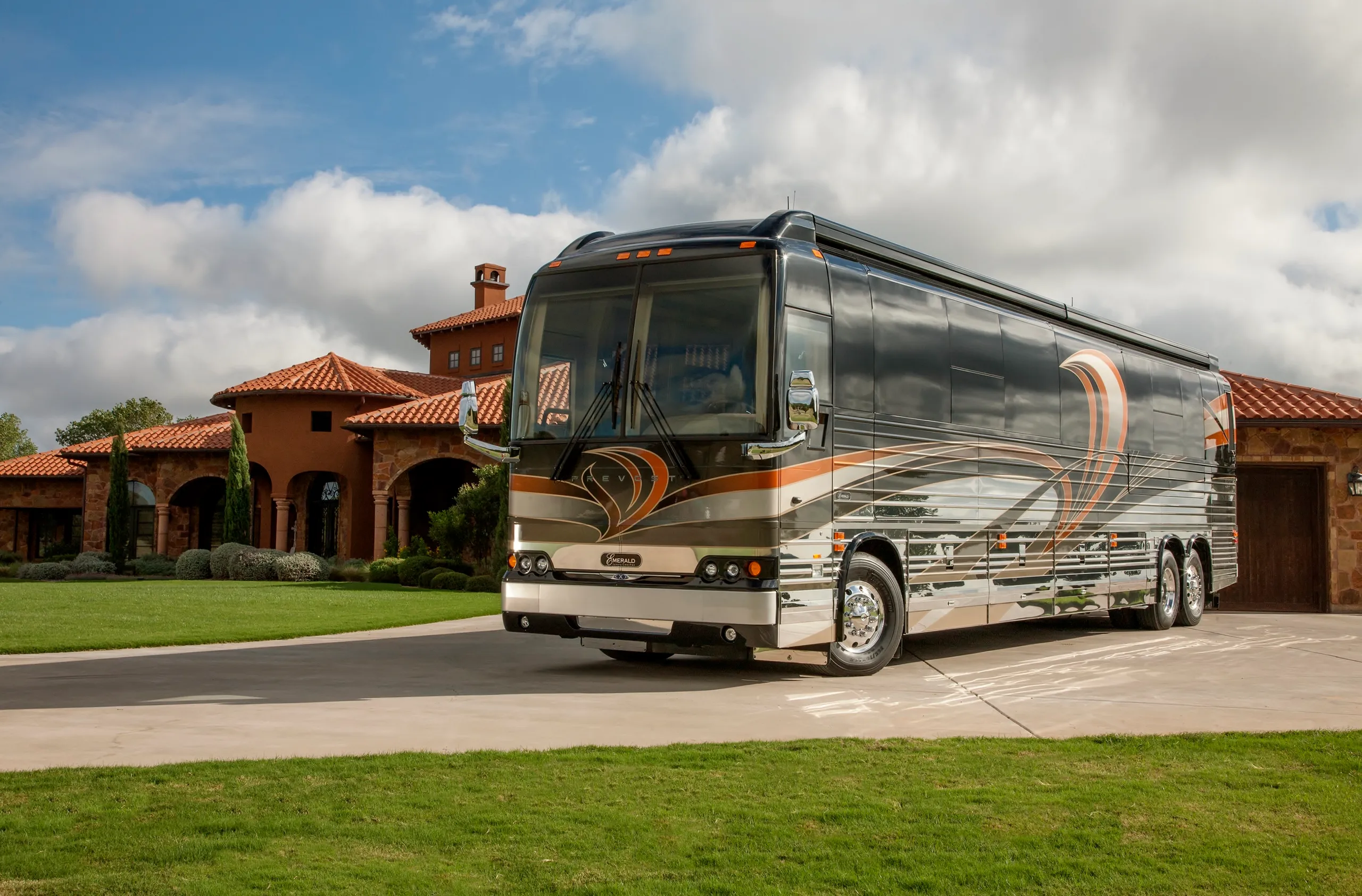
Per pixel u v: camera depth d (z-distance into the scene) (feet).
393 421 104.83
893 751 21.99
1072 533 44.45
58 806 17.03
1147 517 50.31
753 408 30.04
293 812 16.81
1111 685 32.83
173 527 133.90
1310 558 70.95
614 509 31.68
